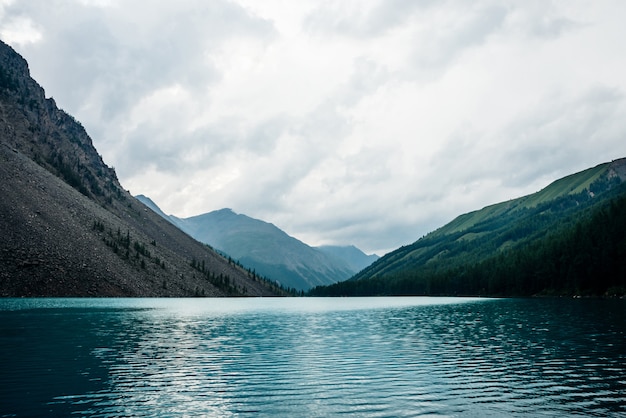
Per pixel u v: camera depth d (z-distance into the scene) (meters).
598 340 51.00
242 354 43.81
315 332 66.00
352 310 137.62
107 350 45.16
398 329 69.88
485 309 120.25
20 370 34.56
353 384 31.00
